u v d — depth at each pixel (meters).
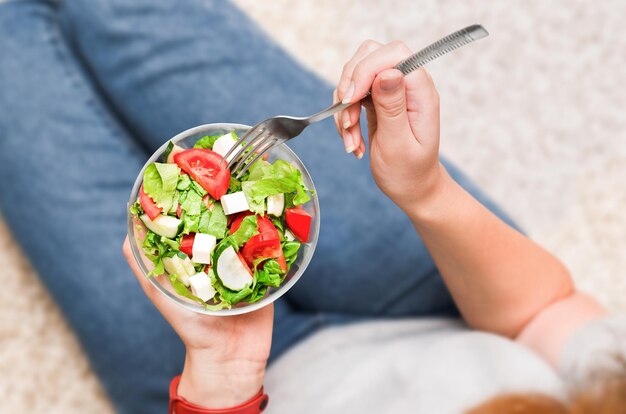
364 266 1.46
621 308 1.91
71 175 1.57
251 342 1.02
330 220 1.47
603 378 0.95
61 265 1.57
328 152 1.50
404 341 1.26
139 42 1.51
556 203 1.99
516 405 0.99
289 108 1.52
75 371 1.83
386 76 0.79
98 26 1.52
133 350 1.53
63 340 1.84
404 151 0.88
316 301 1.49
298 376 1.28
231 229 0.90
